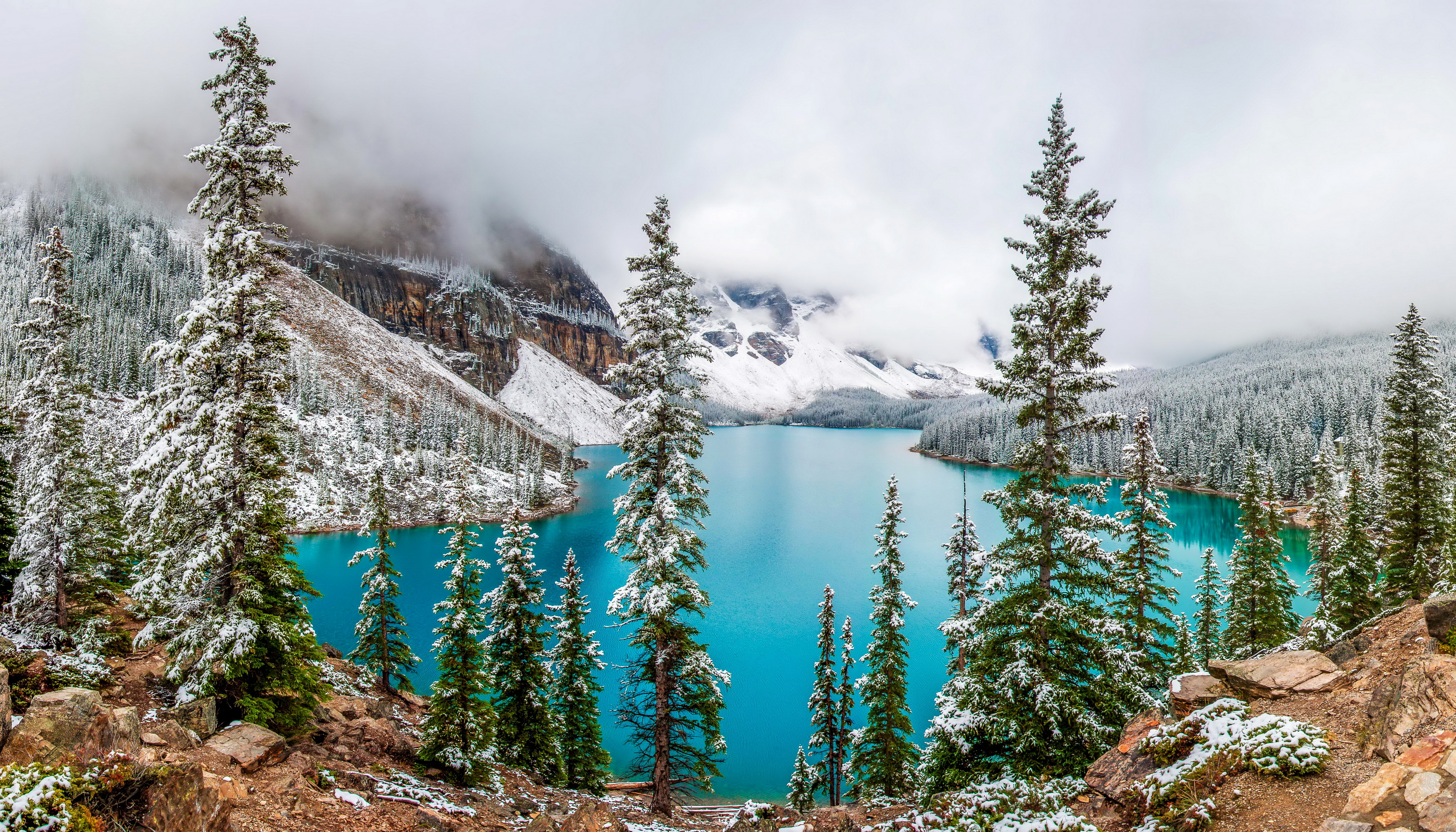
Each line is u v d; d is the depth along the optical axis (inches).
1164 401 7249.0
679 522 825.5
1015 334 698.8
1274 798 362.3
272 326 746.2
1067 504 666.8
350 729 900.6
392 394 7450.8
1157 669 911.7
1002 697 674.2
